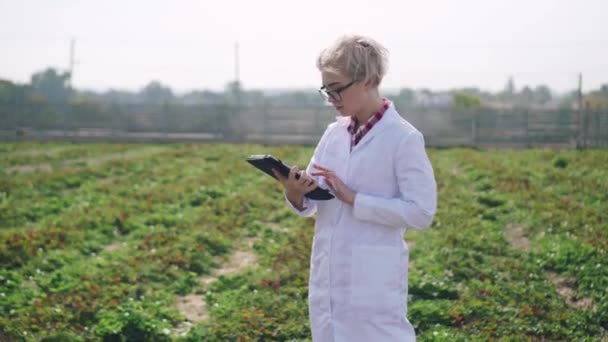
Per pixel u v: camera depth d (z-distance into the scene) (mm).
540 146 32531
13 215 12969
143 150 29953
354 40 3482
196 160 24469
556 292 8305
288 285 8461
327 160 3768
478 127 34188
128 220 12695
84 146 31438
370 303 3527
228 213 13836
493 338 6648
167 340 6750
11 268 9414
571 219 12070
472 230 11719
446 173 20188
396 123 3598
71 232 11414
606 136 31141
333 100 3529
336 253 3602
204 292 8727
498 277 8773
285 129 37000
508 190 15805
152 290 8547
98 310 7391
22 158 24359
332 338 3582
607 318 7215
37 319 7102
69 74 46469
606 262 9062
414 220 3490
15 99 38812
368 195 3514
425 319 7152
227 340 6766
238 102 42719
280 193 16391
